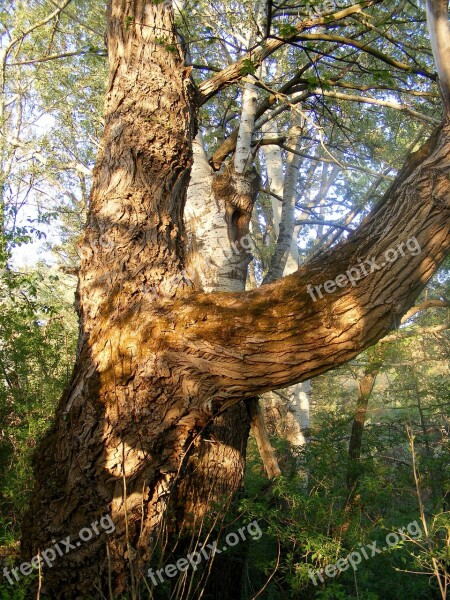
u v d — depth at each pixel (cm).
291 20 682
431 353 1020
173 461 389
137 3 463
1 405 666
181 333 374
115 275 409
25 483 572
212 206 602
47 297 774
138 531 387
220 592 547
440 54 321
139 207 423
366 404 947
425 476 630
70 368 746
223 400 378
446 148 331
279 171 1225
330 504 514
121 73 458
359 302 338
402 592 475
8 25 1191
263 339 354
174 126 446
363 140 969
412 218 332
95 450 383
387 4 786
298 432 1101
